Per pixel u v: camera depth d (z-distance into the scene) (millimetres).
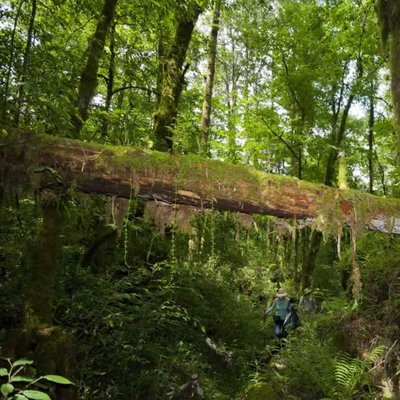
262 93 13938
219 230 6711
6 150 2744
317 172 14508
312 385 5121
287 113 14180
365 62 12883
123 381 4176
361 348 5262
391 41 4691
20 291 4316
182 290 6410
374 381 4773
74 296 4559
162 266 6320
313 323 6629
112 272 5777
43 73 3934
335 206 2943
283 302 7969
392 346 4742
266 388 5145
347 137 14914
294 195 2928
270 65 15000
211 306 7309
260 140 13383
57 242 3211
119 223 2936
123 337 4445
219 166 2863
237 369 6348
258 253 9211
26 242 4555
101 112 6656
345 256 6105
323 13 12555
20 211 4801
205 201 2834
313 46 13055
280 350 6629
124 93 10867
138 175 2760
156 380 4242
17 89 3479
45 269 3129
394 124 4574
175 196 2801
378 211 3002
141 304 5156
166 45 10188
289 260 11430
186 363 5012
